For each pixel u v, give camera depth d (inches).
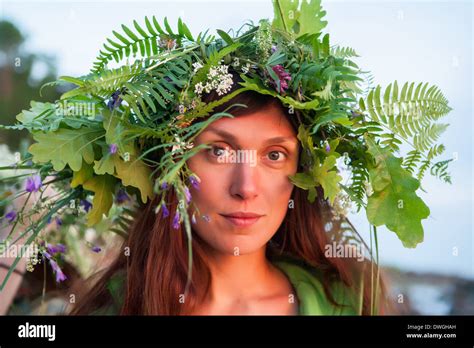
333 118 32.6
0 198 39.2
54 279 53.6
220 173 34.2
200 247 38.5
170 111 34.6
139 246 41.3
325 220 43.9
